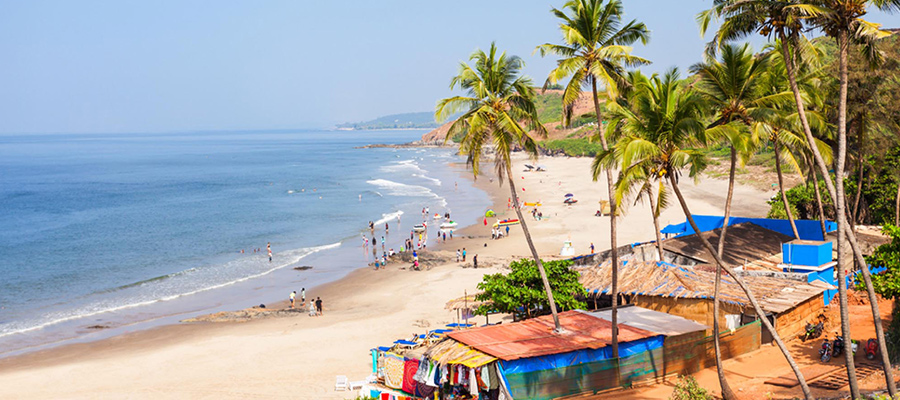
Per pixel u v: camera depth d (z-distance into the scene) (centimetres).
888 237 4556
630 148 2280
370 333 4325
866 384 2434
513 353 2548
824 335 3219
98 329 4744
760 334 3147
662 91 2456
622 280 3516
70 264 7100
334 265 6838
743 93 2702
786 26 2136
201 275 6519
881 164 5438
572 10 2731
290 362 3794
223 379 3547
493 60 2909
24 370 3850
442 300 5134
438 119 2923
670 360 2834
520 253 6925
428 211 10588
